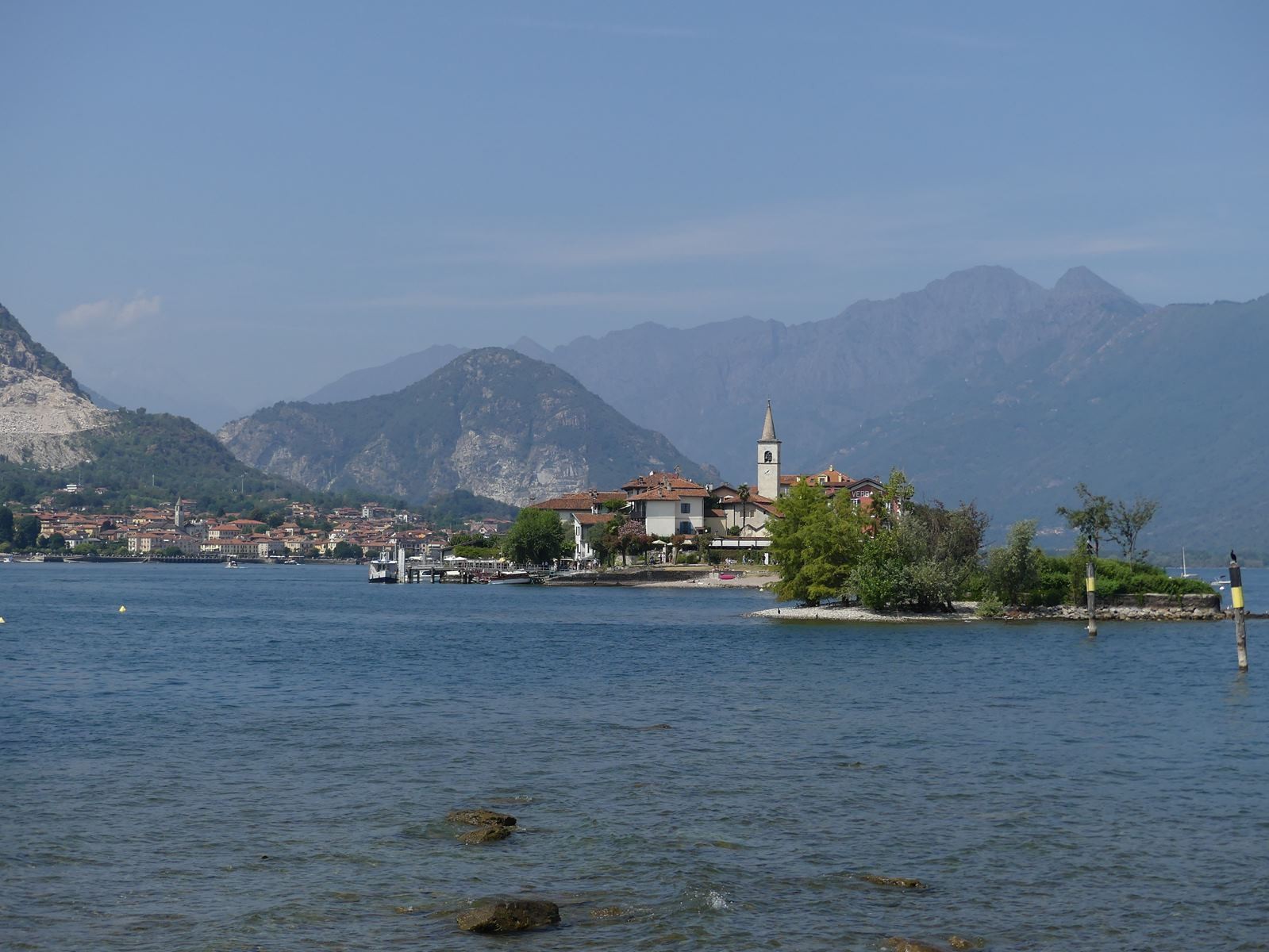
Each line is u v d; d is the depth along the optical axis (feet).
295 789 145.18
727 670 268.62
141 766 157.69
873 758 164.96
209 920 102.01
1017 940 98.89
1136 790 146.41
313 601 598.75
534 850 121.08
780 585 441.27
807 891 109.70
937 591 414.21
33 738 177.99
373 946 96.78
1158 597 426.92
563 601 567.59
